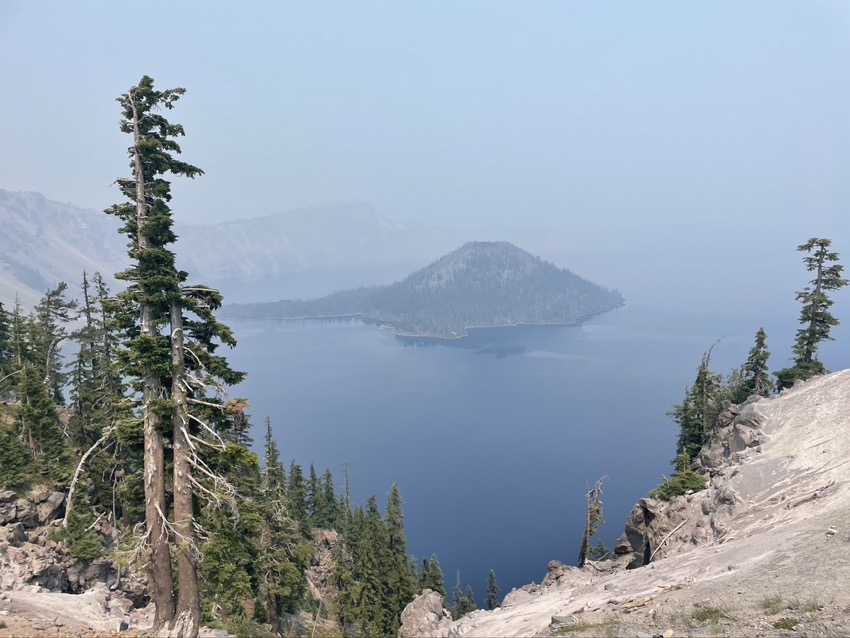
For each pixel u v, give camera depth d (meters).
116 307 16.88
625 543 33.62
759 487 27.22
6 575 20.02
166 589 17.42
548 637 16.52
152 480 17.23
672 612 15.73
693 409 56.06
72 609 18.19
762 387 55.12
